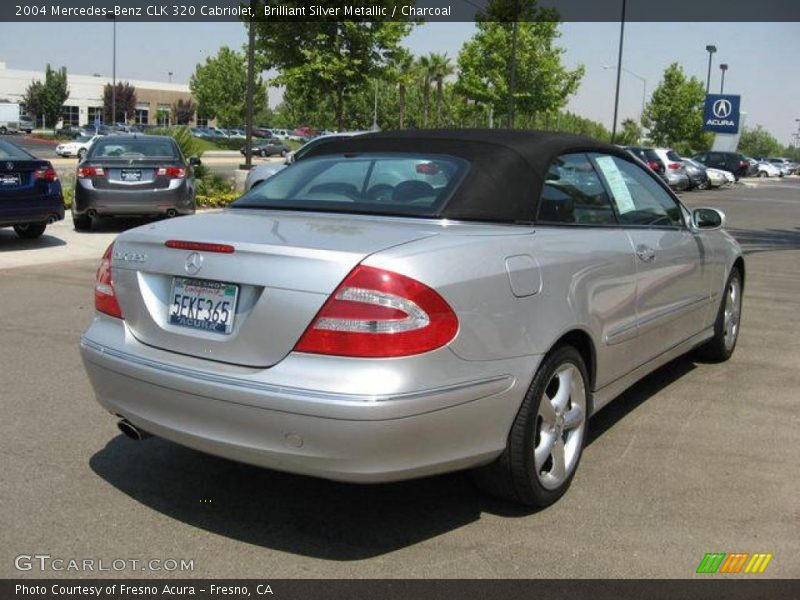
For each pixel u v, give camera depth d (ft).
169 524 11.34
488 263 10.60
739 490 12.64
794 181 178.60
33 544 10.71
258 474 13.07
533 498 11.54
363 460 9.57
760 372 19.17
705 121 167.73
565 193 13.16
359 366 9.53
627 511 11.88
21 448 13.84
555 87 121.39
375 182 12.76
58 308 24.34
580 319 12.06
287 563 10.36
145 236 11.53
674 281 15.72
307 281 9.82
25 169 33.88
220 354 10.40
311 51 67.56
